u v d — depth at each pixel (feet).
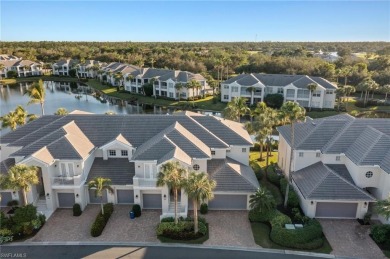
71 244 106.11
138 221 119.75
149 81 379.55
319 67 411.95
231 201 127.24
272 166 162.81
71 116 148.56
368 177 121.80
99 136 140.26
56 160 121.80
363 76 377.50
